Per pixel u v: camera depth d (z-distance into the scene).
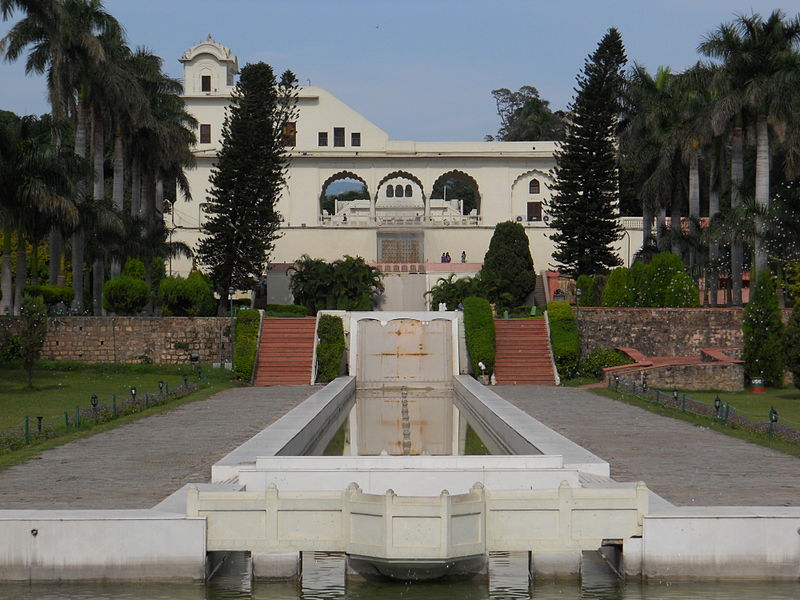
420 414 33.97
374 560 13.07
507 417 24.33
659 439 22.66
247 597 12.81
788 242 41.06
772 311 36.19
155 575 13.16
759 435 22.73
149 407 29.44
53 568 13.09
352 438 27.67
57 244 45.12
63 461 19.19
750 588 12.97
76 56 42.50
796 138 43.03
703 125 44.62
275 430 21.50
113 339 43.03
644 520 13.28
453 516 12.95
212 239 52.78
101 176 44.44
